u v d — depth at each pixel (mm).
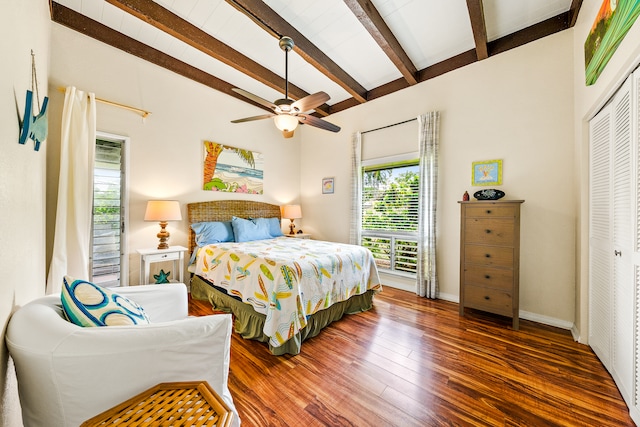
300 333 2049
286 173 4777
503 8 2328
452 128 3086
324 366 1791
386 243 3832
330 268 2381
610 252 1694
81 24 2520
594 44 1755
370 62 3174
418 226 3314
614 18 1431
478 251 2564
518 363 1818
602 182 1835
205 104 3615
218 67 3410
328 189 4559
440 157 3189
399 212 3664
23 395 829
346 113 4238
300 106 2387
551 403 1441
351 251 2746
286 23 2459
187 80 3418
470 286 2611
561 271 2406
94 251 2715
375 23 2291
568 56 2363
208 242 3299
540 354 1932
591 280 2016
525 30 2582
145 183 3055
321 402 1451
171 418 757
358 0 2066
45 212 2168
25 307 971
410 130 3482
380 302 3078
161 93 3174
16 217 986
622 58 1396
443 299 3182
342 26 2549
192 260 3273
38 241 1580
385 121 3742
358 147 3996
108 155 2797
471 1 2021
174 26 2400
